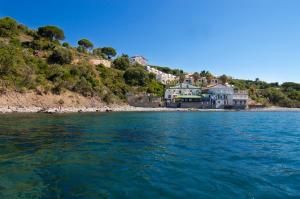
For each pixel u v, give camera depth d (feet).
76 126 95.86
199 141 65.26
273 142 66.39
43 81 223.51
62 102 214.28
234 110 313.94
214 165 39.81
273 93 424.87
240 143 63.46
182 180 31.81
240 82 529.86
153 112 239.30
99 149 51.70
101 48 480.23
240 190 28.66
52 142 58.49
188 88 357.00
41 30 360.07
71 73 266.77
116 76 346.33
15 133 71.82
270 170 37.52
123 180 31.40
